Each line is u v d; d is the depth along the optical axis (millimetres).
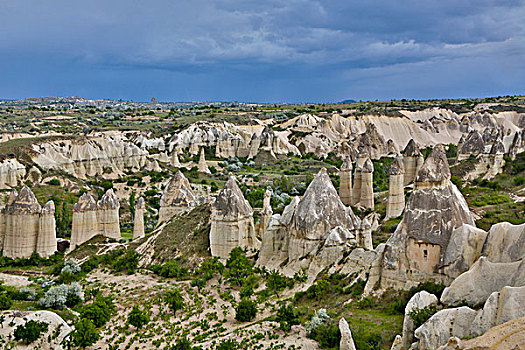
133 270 78188
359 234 64125
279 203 112688
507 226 40062
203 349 46438
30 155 126812
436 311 37531
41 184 121188
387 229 78125
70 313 58969
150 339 52000
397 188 85312
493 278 36719
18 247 85062
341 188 99000
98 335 50875
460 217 46125
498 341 28359
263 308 56062
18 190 112750
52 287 64125
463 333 32500
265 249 69812
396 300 45531
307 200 64562
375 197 109250
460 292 37875
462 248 42875
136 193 132375
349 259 56188
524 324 28391
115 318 59000
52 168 128625
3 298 58562
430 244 45188
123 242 92125
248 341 46469
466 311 33219
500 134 126938
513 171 106625
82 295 65500
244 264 69500
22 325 49094
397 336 36906
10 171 116125
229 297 62500
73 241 89750
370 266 50219
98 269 80562
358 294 49688
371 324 42594
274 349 43906
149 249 84938
